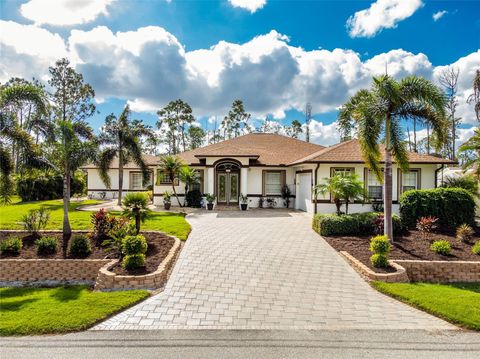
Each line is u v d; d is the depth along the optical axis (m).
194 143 54.06
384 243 7.95
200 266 8.09
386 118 10.22
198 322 5.21
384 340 4.57
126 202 10.24
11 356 4.02
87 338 4.57
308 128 49.12
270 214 17.50
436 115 9.84
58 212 16.69
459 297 6.20
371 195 16.67
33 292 7.09
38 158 10.72
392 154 10.41
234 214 17.42
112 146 20.92
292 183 21.27
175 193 20.61
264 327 5.04
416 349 4.29
